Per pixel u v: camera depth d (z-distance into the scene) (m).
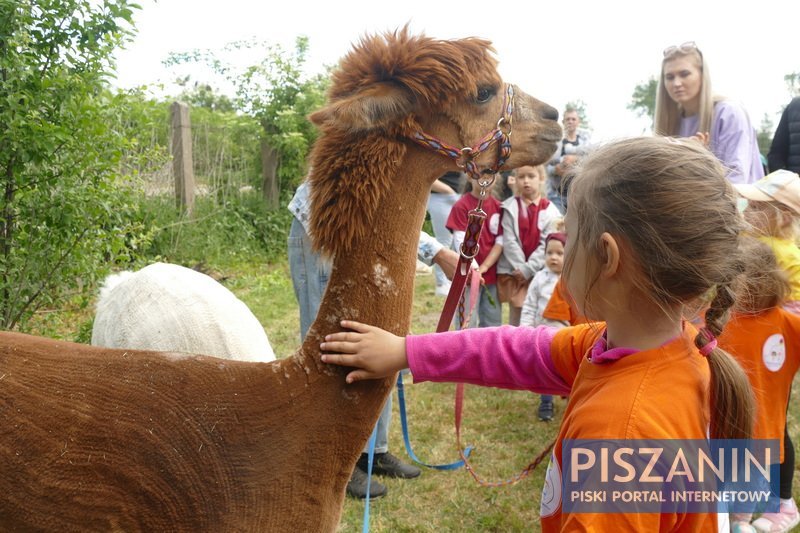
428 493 3.58
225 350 2.40
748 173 3.73
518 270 4.88
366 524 2.03
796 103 5.16
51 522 1.55
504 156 1.91
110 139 3.76
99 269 3.98
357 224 1.71
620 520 1.14
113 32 3.53
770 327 2.50
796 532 3.11
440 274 5.53
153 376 1.67
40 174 3.46
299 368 1.69
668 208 1.20
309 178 1.83
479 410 4.69
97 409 1.61
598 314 1.32
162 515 1.55
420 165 1.81
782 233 2.81
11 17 3.17
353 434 1.69
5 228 3.56
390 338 1.68
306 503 1.62
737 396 1.29
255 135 11.05
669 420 1.18
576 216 1.33
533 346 1.62
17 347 1.77
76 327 4.88
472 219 1.92
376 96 1.70
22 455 1.58
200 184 10.23
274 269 9.75
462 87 1.78
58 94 3.44
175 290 2.57
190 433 1.58
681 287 1.23
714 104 3.88
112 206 4.05
